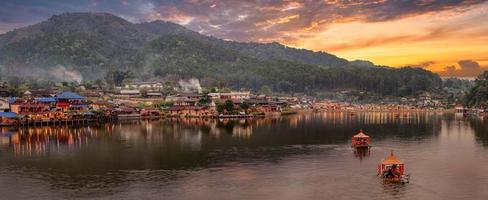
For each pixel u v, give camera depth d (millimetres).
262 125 196875
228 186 74312
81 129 170000
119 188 72938
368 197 67500
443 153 108250
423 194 69250
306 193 69875
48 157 101500
